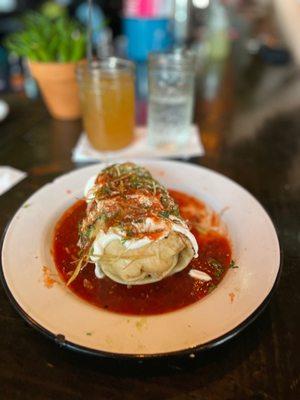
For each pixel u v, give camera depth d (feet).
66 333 0.67
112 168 1.03
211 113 1.77
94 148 1.43
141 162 1.25
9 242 0.89
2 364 0.70
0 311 0.80
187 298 0.80
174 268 0.87
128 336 0.67
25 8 3.85
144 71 2.32
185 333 0.68
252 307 0.72
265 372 0.69
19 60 2.55
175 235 0.86
